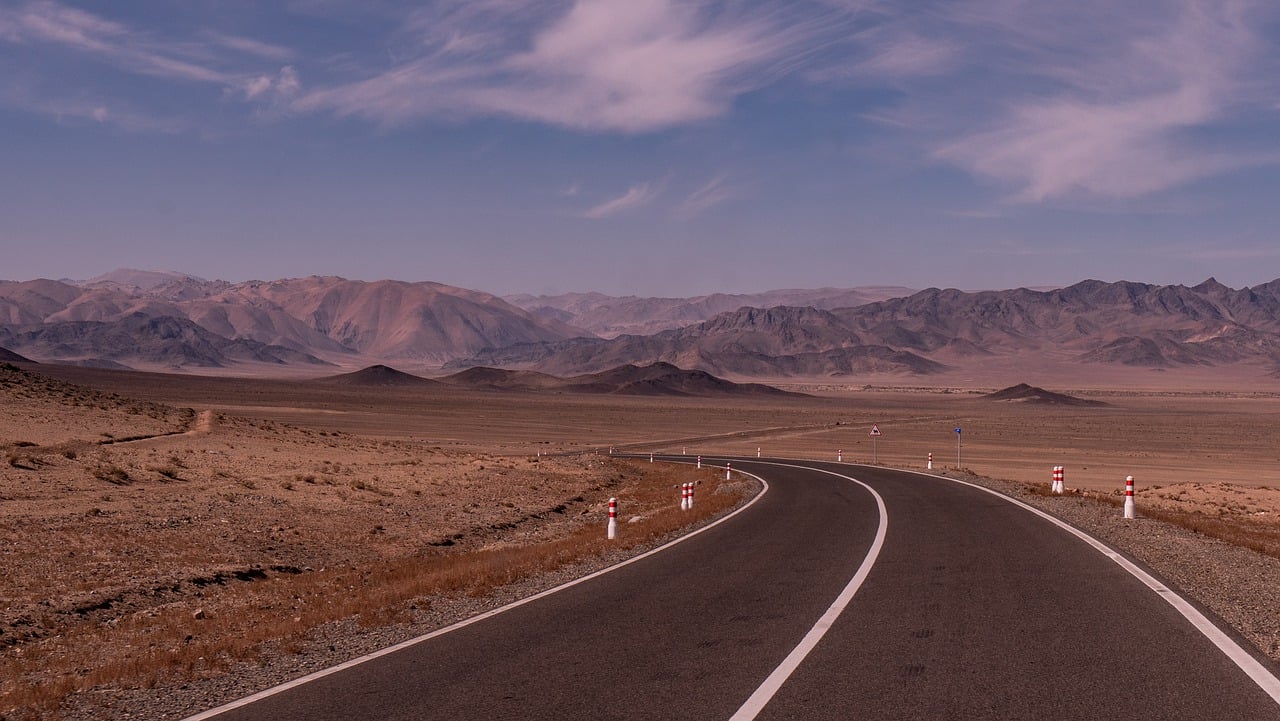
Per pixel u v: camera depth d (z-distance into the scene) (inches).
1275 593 509.7
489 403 6565.0
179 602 674.8
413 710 310.2
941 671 344.2
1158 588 518.3
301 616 520.1
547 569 649.0
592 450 3189.0
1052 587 523.8
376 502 1311.5
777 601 491.5
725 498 1212.5
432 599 541.3
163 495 1198.9
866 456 2965.1
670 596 516.4
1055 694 314.2
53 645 517.0
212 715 313.0
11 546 807.7
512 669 360.5
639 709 303.9
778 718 291.3
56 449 1502.2
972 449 3422.7
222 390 6688.0
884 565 612.7
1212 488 1771.7
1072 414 7066.9
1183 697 309.6
